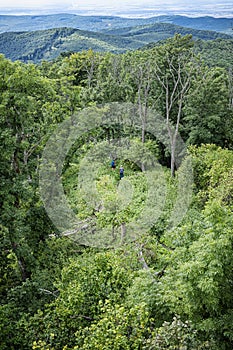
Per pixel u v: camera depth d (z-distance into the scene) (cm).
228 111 2973
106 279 1116
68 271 1197
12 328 1165
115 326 839
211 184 2077
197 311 882
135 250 1541
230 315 852
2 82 1355
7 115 1371
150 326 922
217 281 839
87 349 820
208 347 775
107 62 3447
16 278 1571
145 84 3041
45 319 1092
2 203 1423
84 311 1045
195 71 3161
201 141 2933
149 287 983
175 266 1036
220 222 922
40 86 1479
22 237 1480
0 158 1356
